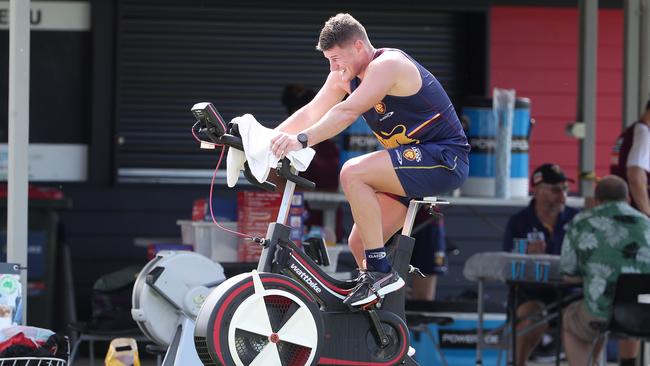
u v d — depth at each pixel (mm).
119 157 30766
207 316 14688
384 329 16125
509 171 26500
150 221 30750
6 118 30219
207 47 31203
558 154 32469
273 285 15039
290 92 26688
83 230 30438
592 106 27891
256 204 22266
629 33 27516
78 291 30281
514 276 23547
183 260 19016
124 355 19062
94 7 30578
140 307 18859
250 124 15156
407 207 16766
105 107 30688
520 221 26594
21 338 16547
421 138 16078
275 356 15031
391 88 15727
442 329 26500
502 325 26062
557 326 24234
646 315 22312
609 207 23516
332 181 25688
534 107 32406
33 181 30438
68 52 30641
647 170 26203
